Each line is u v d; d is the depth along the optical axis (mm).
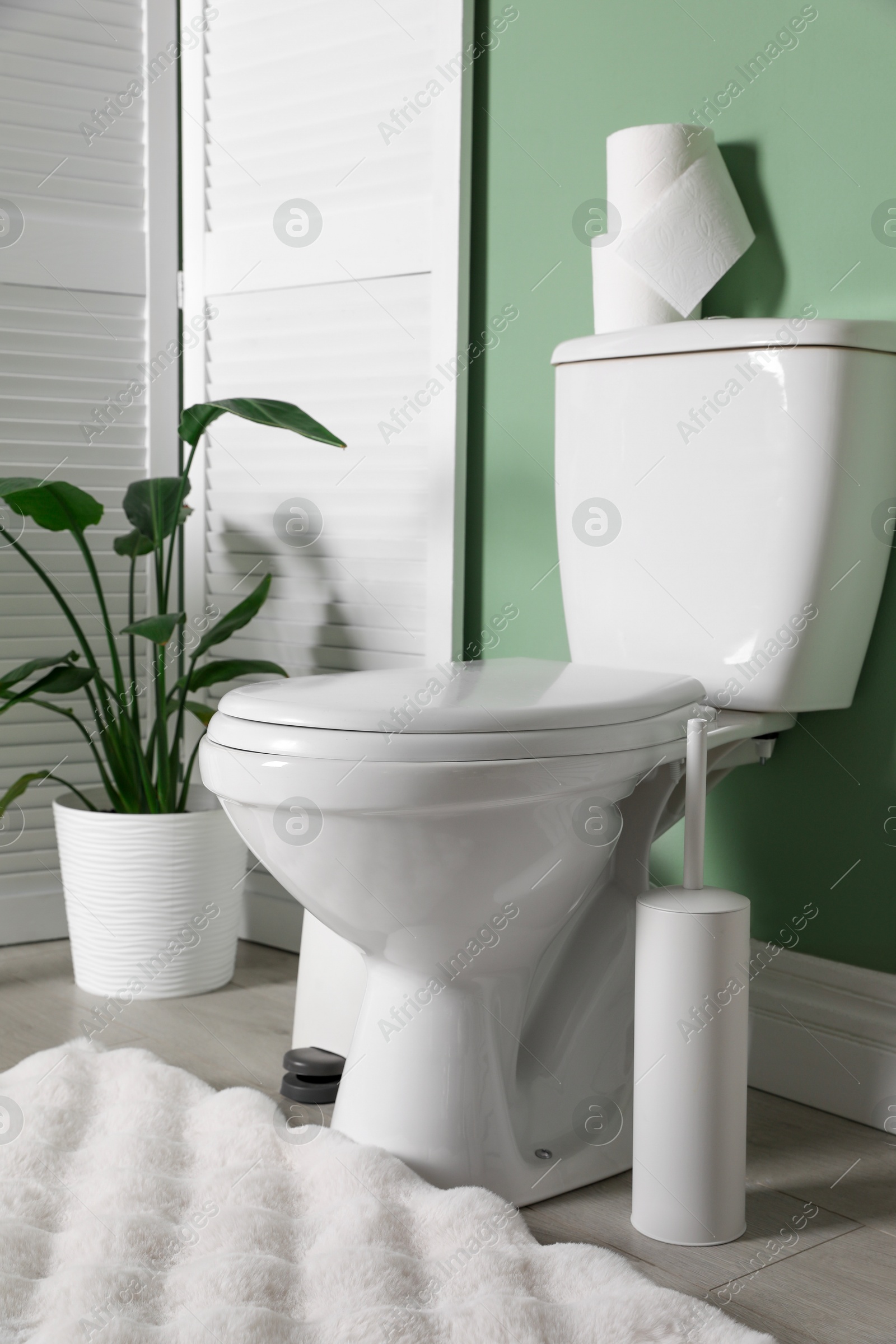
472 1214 1157
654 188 1502
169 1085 1434
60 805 1881
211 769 1189
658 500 1444
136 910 1806
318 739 1111
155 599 2209
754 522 1379
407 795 1094
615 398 1469
